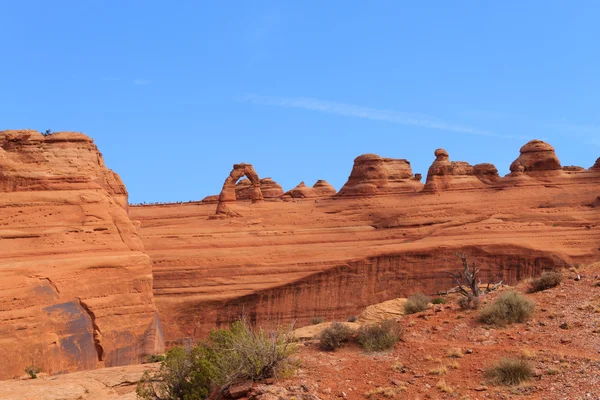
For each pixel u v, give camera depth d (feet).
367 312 96.48
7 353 104.73
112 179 161.38
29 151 144.66
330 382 49.29
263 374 51.16
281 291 179.83
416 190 268.82
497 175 266.16
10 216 131.23
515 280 194.18
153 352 127.95
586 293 62.28
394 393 46.65
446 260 195.93
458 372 49.19
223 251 187.52
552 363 47.85
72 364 113.91
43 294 116.47
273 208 249.14
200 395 52.13
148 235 201.16
